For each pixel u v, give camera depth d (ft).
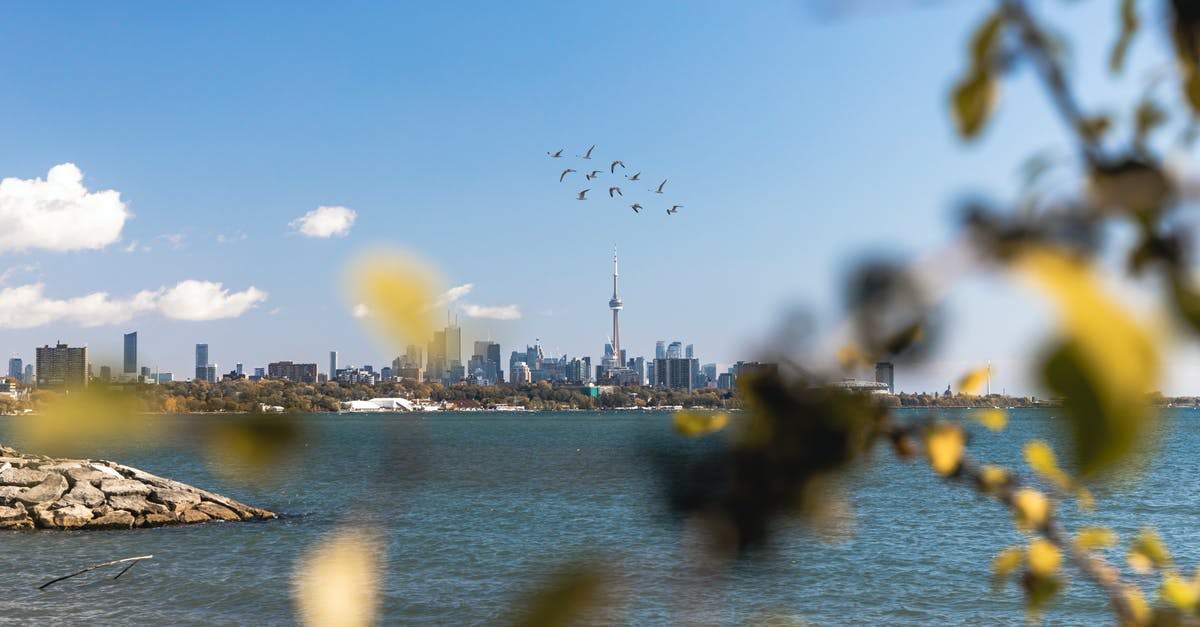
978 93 2.47
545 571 1.73
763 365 2.03
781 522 1.98
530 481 230.07
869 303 1.81
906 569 117.39
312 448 2.51
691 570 1.96
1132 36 3.00
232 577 108.06
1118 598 3.75
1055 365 1.37
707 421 2.16
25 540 129.49
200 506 150.10
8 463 147.23
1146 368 1.37
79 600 96.58
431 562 124.06
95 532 137.49
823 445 2.00
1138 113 2.99
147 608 94.27
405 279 1.94
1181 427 654.12
